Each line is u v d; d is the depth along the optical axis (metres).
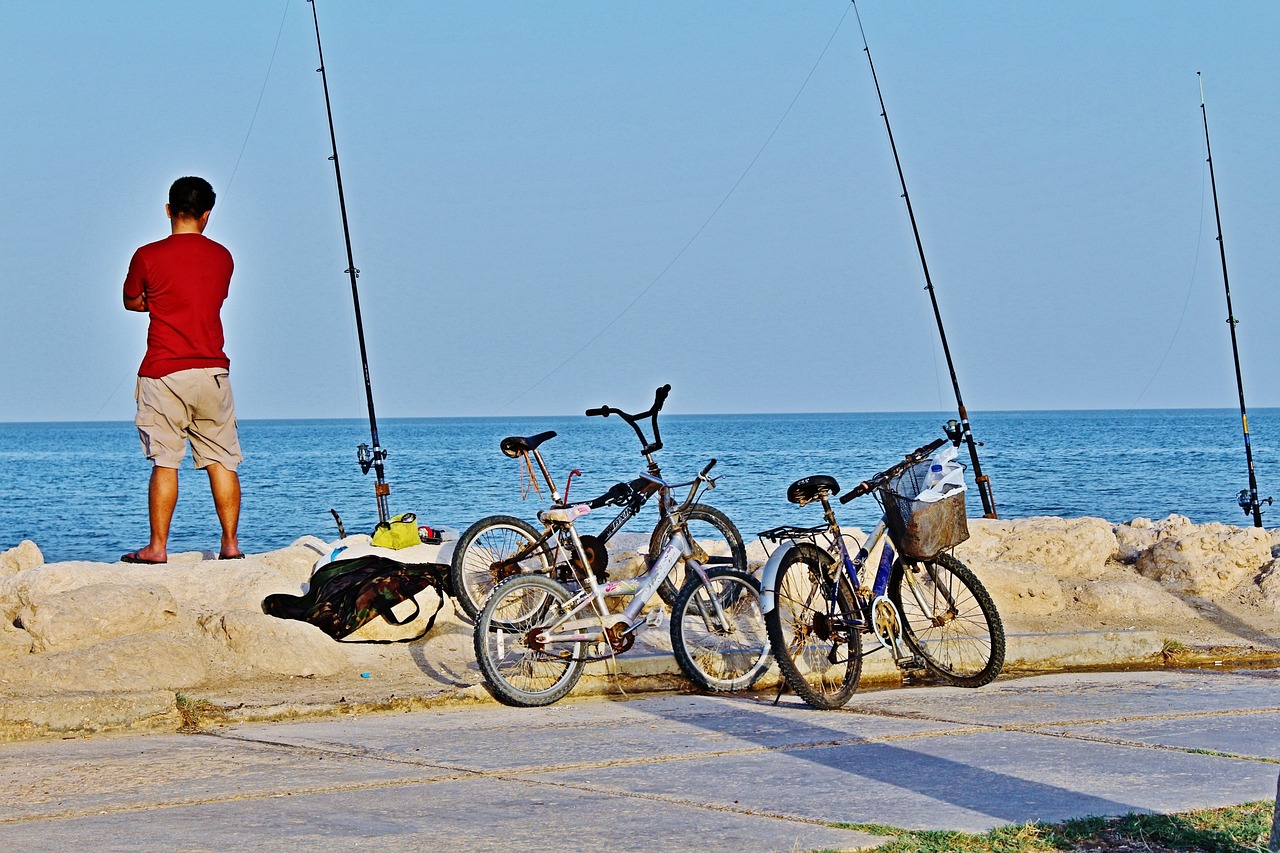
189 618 12.19
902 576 12.20
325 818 7.21
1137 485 62.38
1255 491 19.25
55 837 6.80
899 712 10.69
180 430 13.66
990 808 7.47
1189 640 13.88
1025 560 16.16
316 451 147.62
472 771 8.46
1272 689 11.73
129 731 9.77
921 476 11.73
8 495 69.00
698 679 11.62
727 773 8.41
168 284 13.35
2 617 11.66
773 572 11.08
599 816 7.28
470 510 49.03
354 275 16.12
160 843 6.68
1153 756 8.87
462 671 11.99
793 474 70.69
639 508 13.05
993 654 12.02
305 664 11.64
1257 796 7.68
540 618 11.48
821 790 7.94
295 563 14.24
